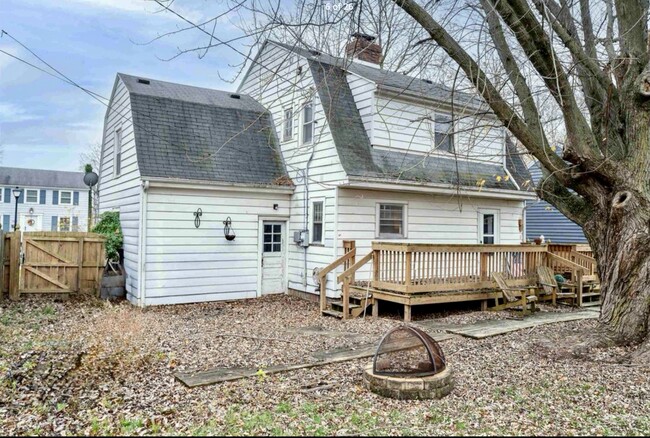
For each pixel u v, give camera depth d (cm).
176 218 1098
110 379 521
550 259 1154
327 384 507
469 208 1317
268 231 1248
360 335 788
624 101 627
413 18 601
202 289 1133
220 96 1388
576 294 1138
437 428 384
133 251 1112
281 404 441
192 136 1180
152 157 1086
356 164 1070
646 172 603
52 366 562
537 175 2005
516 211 1420
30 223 2970
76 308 996
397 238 1181
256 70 1438
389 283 961
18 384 502
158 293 1076
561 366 569
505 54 630
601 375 527
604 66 690
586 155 602
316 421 397
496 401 451
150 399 461
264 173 1228
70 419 414
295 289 1233
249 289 1202
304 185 1198
